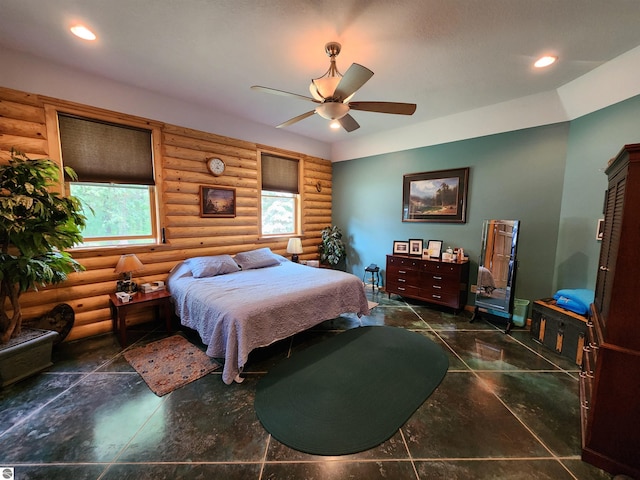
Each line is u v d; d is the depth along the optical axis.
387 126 4.47
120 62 2.63
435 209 4.39
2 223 2.01
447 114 3.93
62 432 1.72
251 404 2.00
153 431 1.74
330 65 2.58
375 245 5.29
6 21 2.04
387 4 1.83
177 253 3.66
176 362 2.54
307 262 5.04
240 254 4.09
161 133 3.42
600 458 1.51
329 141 5.54
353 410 1.93
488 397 2.10
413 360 2.63
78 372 2.37
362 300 3.47
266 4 1.84
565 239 3.25
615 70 2.50
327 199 5.82
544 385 2.25
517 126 3.51
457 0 1.78
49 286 2.75
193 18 1.99
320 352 2.79
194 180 3.76
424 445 1.65
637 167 1.37
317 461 1.54
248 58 2.53
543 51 2.35
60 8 1.89
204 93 3.32
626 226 1.41
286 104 3.64
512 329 3.40
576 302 2.73
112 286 3.12
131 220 3.36
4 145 2.46
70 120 2.81
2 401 1.99
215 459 1.55
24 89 2.53
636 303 1.42
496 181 3.76
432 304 4.38
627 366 1.44
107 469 1.47
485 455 1.59
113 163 3.10
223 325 2.32
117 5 1.86
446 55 2.42
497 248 3.55
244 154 4.29
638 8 1.81
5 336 2.25
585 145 3.00
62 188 2.78
